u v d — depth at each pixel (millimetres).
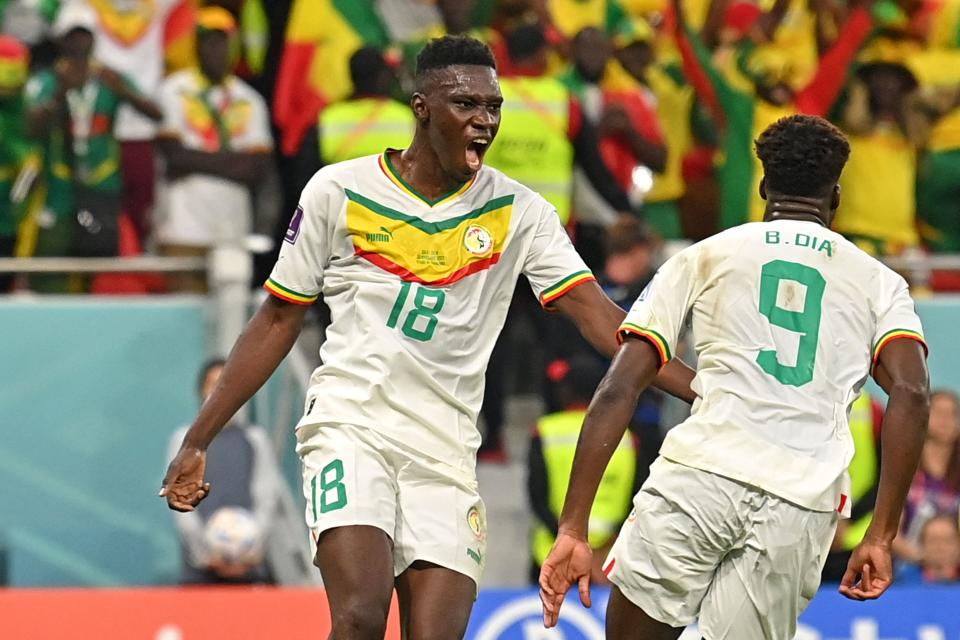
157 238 33062
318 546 16297
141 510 33875
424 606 16281
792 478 15688
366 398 16484
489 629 25281
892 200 34531
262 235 33469
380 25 33188
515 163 30812
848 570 15844
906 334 16016
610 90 33031
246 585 28406
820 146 16500
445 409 16656
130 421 33844
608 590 25766
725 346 16047
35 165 32156
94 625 25188
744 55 33188
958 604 25891
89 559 33625
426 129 16625
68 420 33656
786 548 15773
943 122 35000
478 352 16844
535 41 31062
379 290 16594
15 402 33562
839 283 16172
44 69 32375
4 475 33438
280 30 34312
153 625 25344
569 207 31266
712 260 16250
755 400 15836
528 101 30859
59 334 33656
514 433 32812
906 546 29391
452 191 16812
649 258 30500
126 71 33125
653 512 16031
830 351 15992
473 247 16703
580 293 16984
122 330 33750
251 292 33844
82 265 32656
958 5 35125
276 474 29844
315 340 33656
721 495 15781
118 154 32875
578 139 31188
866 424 29156
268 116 34094
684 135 34281
